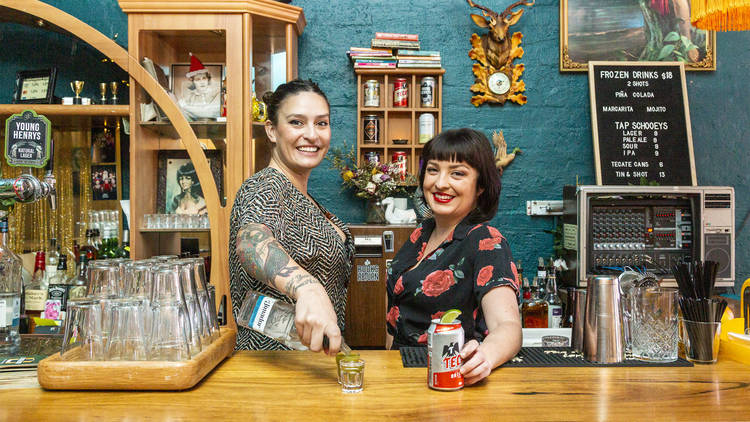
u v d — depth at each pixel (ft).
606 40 10.65
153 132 7.97
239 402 2.96
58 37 7.64
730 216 8.70
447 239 4.50
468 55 10.72
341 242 4.89
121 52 7.78
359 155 10.32
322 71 10.64
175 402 2.96
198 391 3.14
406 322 4.43
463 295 4.20
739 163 10.81
